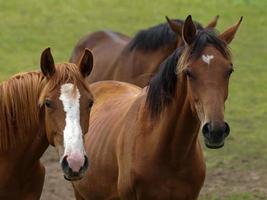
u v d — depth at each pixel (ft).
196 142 35.14
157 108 35.22
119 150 36.63
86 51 31.76
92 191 39.24
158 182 35.09
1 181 33.40
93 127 40.06
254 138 64.28
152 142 35.12
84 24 107.86
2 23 107.14
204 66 32.35
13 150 33.35
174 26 36.45
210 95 31.81
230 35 34.83
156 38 52.60
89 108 30.99
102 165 38.09
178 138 34.55
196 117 33.68
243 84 82.53
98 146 38.65
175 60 34.55
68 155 29.71
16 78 33.35
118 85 42.83
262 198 50.44
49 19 110.01
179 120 34.40
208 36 33.14
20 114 33.04
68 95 30.45
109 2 119.85
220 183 53.42
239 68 88.63
